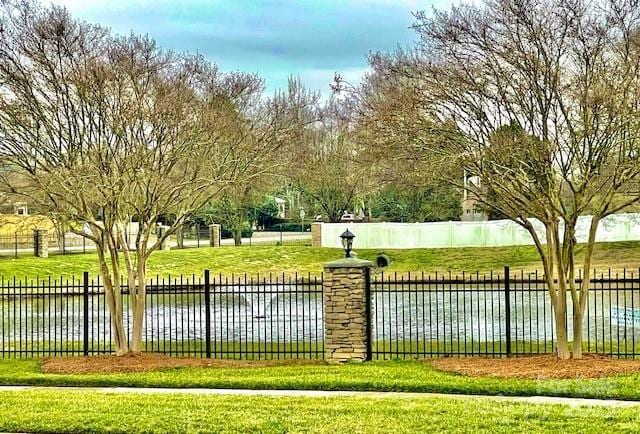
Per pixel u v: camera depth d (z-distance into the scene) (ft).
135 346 53.67
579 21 43.19
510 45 46.06
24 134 50.01
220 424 31.78
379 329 72.02
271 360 51.39
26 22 56.54
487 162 44.57
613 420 30.99
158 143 50.67
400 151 46.32
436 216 159.94
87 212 50.29
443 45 45.50
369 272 49.83
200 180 51.57
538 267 125.18
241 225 168.14
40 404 36.40
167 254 141.38
